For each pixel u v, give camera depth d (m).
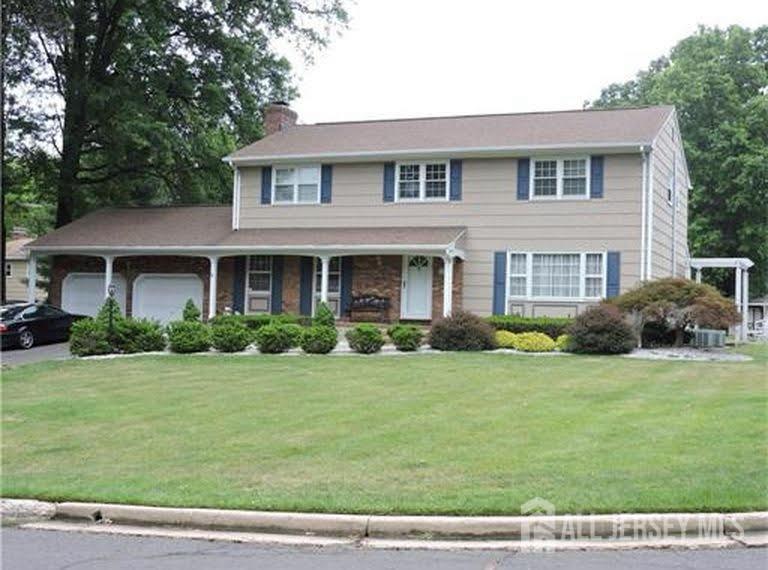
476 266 24.81
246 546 6.41
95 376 16.44
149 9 30.83
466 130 26.86
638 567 5.75
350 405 12.18
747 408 11.38
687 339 22.58
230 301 27.47
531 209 24.39
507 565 5.83
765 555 6.01
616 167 23.58
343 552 6.21
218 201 38.38
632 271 23.31
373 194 26.19
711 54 45.84
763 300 51.72
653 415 10.93
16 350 23.59
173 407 12.34
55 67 32.31
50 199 37.00
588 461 8.28
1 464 8.88
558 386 13.91
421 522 6.61
